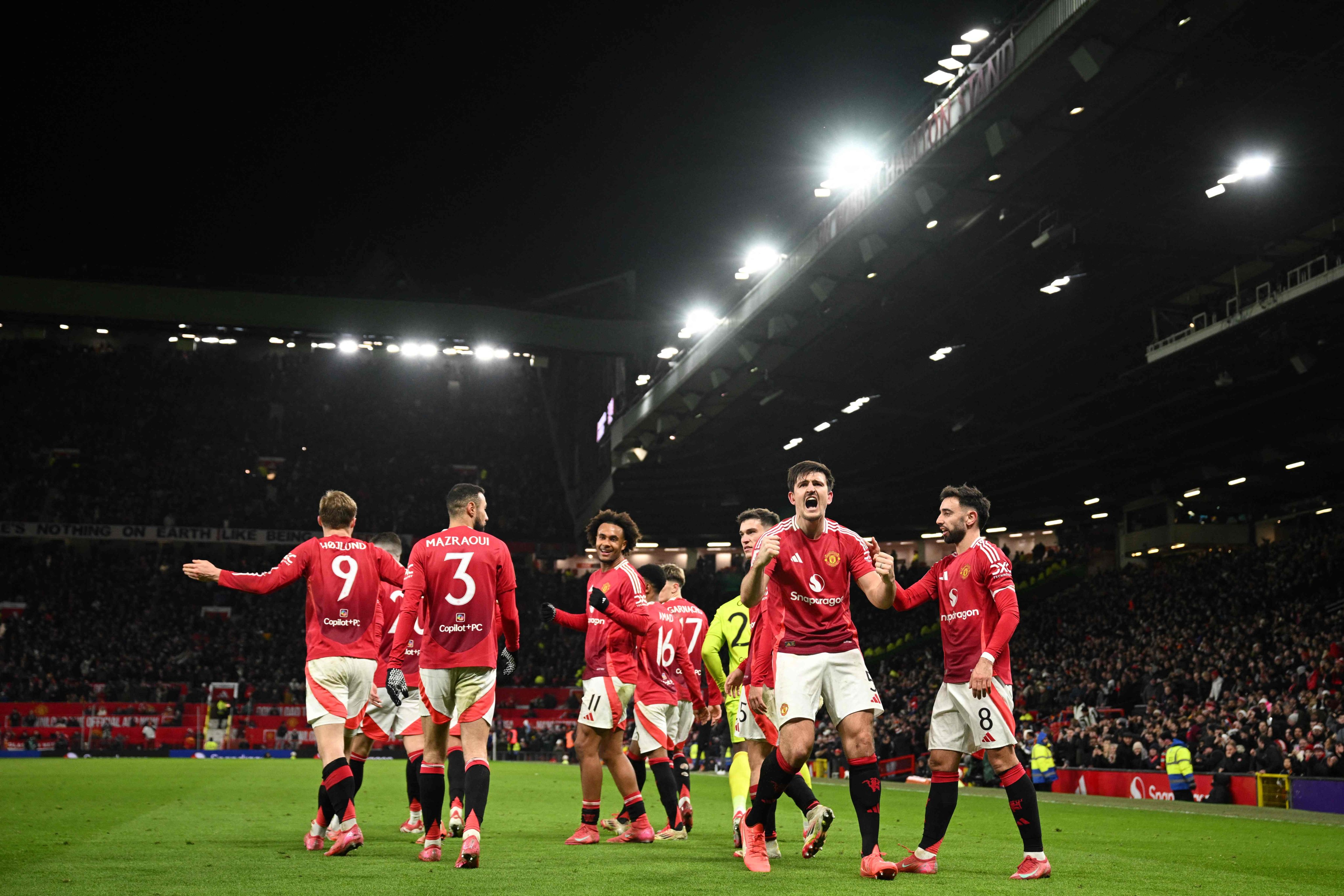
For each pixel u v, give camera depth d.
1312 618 26.14
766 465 42.59
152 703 36.12
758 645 6.07
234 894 4.54
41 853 6.32
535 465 54.88
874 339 29.83
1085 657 32.56
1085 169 20.30
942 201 21.05
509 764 29.70
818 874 5.43
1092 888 5.20
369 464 52.44
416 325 32.75
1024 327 28.72
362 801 12.08
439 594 6.20
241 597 45.12
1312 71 17.14
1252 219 22.05
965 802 15.02
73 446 48.75
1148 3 14.93
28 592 42.34
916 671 36.66
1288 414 32.81
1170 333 27.94
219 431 51.53
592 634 7.52
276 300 31.95
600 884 4.92
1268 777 15.88
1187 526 40.88
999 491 44.62
